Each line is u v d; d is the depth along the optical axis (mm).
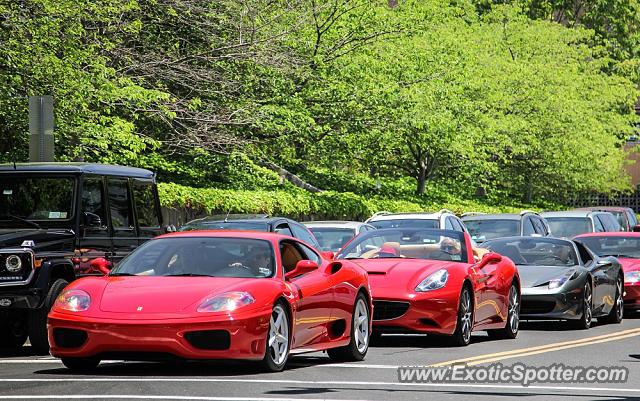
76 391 14500
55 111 31609
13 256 20266
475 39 70625
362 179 63562
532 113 70750
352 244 24172
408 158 65625
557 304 27344
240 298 16172
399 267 22453
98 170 23031
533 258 29109
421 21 56562
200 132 42062
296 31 48125
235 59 42250
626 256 34562
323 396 14383
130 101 36281
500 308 24219
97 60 32594
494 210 67688
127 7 34688
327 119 50500
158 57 40188
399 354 20594
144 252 17875
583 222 43875
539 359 19906
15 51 30016
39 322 20406
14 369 17688
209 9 41938
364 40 51125
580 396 14977
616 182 83250
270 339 16656
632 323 30844
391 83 51219
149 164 44469
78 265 21828
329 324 18500
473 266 23266
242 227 27156
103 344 15883
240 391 14594
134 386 14992
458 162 65125
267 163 52125
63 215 22203
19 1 30312
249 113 43094
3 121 33562
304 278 18016
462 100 60781
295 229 28219
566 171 74938
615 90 81812
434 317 21656
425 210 58094
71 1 30844
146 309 15961
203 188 42812
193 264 17469
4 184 22531
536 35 75688
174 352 15781
